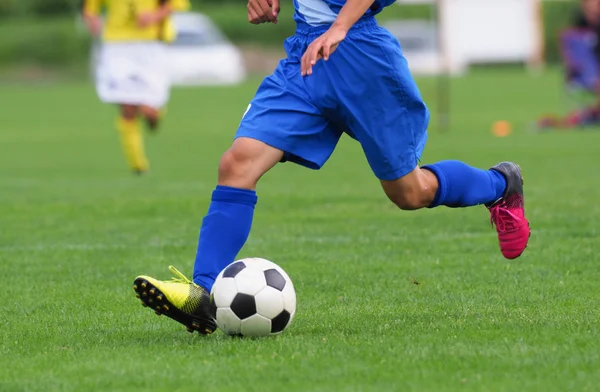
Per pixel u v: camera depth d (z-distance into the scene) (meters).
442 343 12.13
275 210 26.64
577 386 10.18
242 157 13.46
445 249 20.56
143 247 21.78
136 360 11.78
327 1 13.60
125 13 37.28
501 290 16.23
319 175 36.25
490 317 13.90
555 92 85.69
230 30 133.12
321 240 22.02
